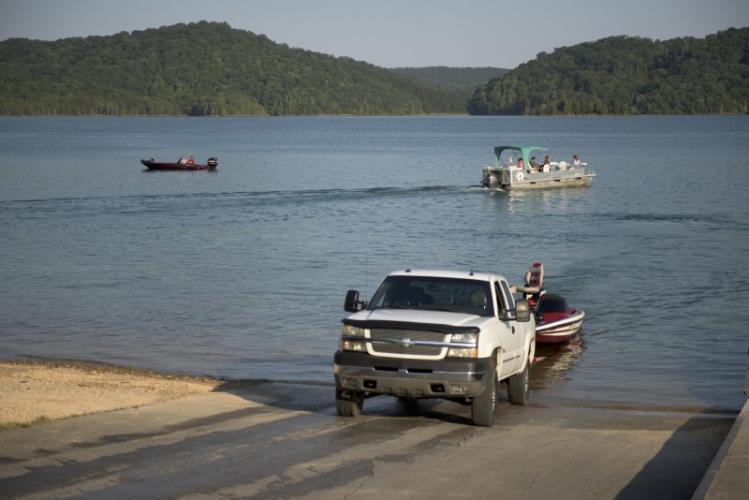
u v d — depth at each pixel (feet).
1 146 400.47
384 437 34.68
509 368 40.32
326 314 71.26
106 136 542.98
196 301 76.07
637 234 122.11
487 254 104.63
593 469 30.09
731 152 340.39
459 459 31.14
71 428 35.14
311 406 42.19
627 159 303.48
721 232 123.24
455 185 206.28
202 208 156.25
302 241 115.14
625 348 60.90
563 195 181.88
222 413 39.29
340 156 340.80
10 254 103.30
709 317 70.38
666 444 34.27
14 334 63.67
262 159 320.29
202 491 27.07
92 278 87.25
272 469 29.58
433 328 35.53
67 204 161.48
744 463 28.58
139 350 59.31
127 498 26.32
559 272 91.56
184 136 559.79
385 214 147.95
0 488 27.17
